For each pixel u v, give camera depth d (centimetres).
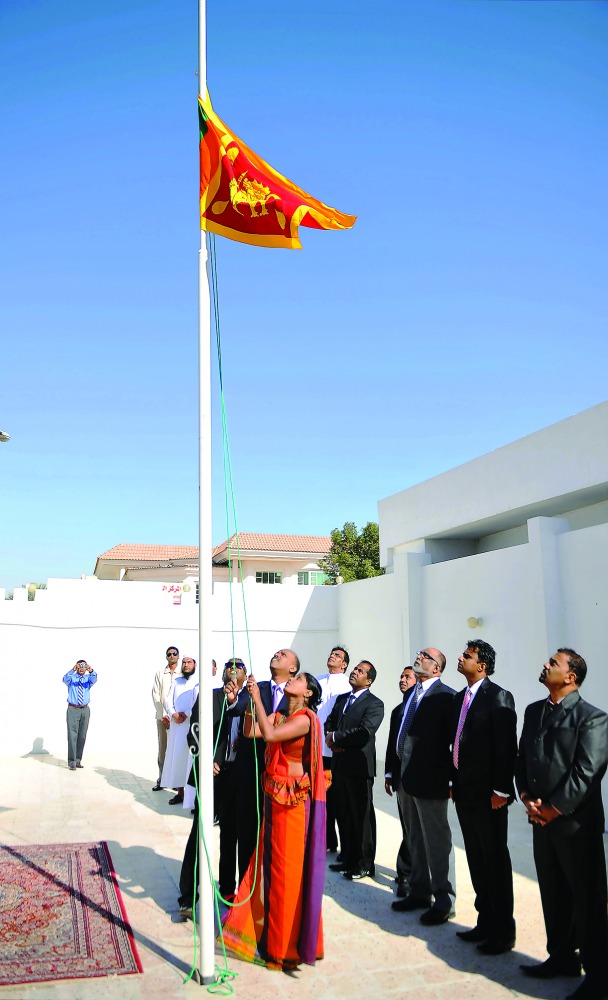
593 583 868
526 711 486
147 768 1198
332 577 3081
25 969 469
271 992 444
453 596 1154
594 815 441
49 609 1371
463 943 514
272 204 538
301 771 494
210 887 462
